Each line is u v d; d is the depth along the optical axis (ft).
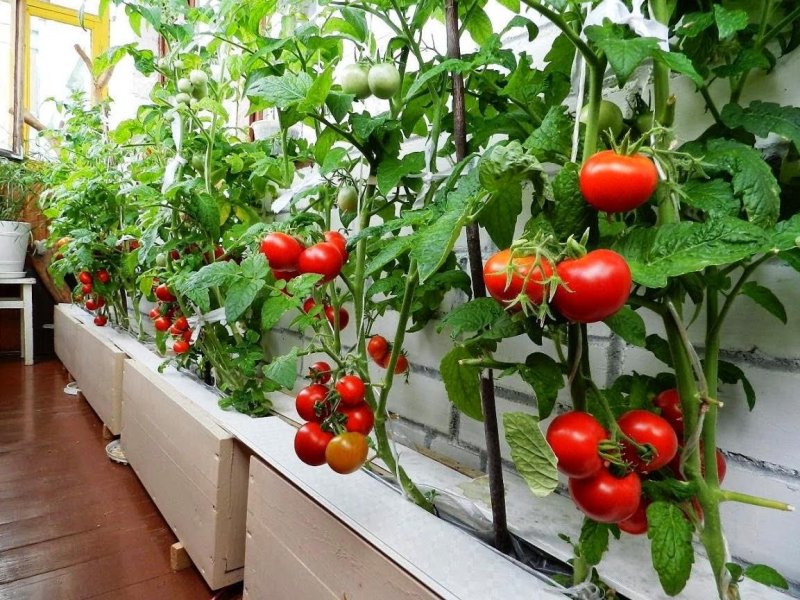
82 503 5.04
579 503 1.57
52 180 8.03
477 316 1.95
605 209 1.33
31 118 11.78
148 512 4.92
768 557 2.29
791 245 1.35
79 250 6.81
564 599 1.80
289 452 3.15
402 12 2.82
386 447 2.54
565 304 1.29
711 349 1.78
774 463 2.26
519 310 1.49
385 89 2.60
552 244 1.33
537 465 1.55
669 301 1.66
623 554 2.31
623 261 1.29
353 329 4.84
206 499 3.60
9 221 10.42
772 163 2.24
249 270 2.84
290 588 2.71
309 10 4.68
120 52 4.59
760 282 2.29
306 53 3.36
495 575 1.94
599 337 2.89
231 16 3.37
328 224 3.56
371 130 2.57
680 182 1.80
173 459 4.21
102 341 6.93
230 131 7.32
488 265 1.39
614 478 1.52
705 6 1.99
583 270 1.25
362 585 2.20
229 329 5.30
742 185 1.54
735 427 2.38
